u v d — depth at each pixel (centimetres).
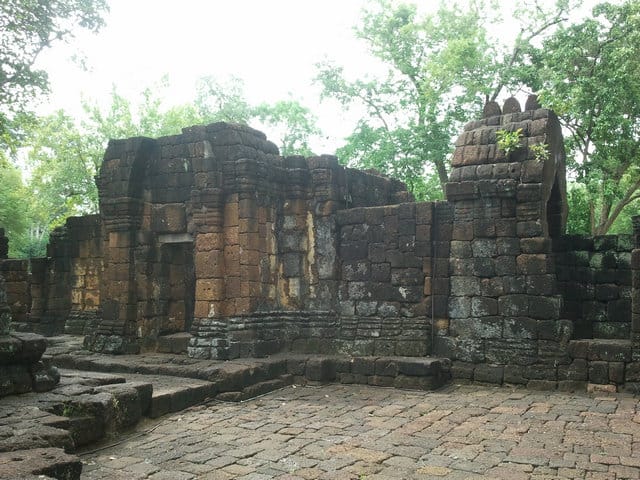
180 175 1312
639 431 745
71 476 500
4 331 776
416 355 1159
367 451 681
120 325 1282
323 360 1155
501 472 598
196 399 949
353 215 1280
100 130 3123
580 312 1238
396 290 1213
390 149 2444
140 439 751
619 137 1839
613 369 997
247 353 1176
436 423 812
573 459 636
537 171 1082
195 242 1258
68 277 1673
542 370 1049
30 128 2205
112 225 1330
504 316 1096
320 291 1295
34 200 3366
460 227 1155
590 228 1983
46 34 1738
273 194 1302
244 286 1204
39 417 648
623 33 1803
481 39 2391
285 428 800
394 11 2586
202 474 610
